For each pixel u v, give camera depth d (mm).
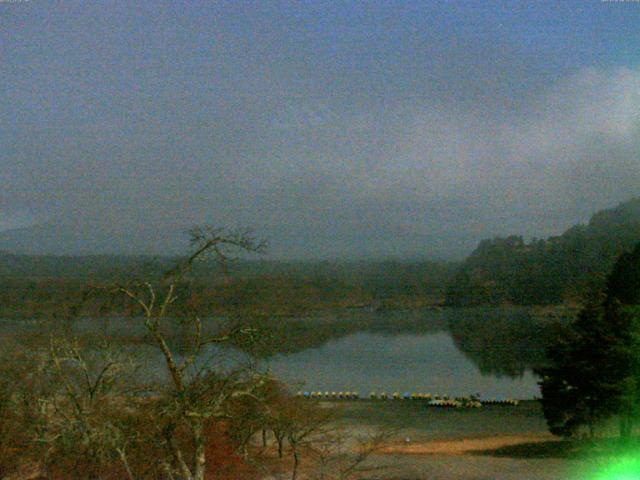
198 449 17547
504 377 111188
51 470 22859
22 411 24266
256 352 18375
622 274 73250
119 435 18250
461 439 55281
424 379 109250
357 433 55594
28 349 25172
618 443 42875
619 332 42250
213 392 17672
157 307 17453
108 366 20000
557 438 52906
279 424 20078
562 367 42812
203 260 17141
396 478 31703
